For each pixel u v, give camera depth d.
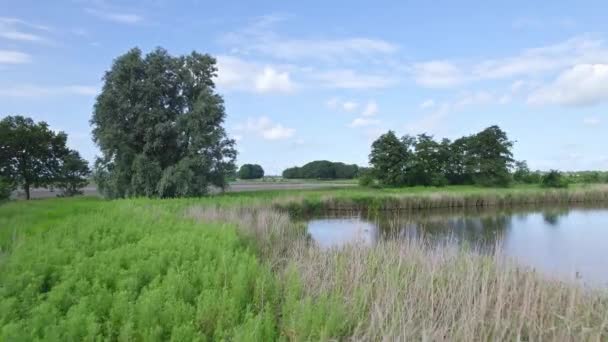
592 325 6.92
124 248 9.13
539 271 9.59
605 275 13.76
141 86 39.75
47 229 13.13
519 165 71.44
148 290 6.60
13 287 6.61
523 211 38.47
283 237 16.12
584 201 47.66
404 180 63.22
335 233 22.97
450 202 42.06
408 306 7.10
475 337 6.27
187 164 38.00
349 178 117.75
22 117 46.44
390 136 63.62
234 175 43.62
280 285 7.25
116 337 5.29
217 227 12.89
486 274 8.05
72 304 6.20
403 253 10.32
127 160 39.16
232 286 6.66
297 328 5.42
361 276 8.56
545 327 6.75
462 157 66.38
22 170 45.16
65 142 48.03
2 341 4.54
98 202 29.19
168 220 15.33
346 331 6.02
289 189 57.72
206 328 5.50
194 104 41.28
